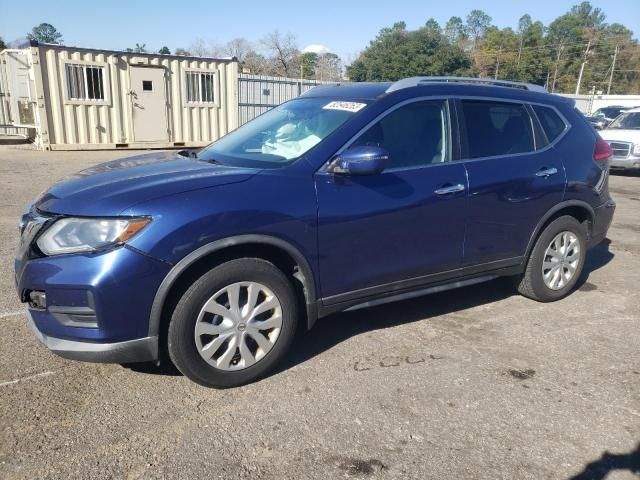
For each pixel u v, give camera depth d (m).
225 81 17.06
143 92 15.66
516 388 3.39
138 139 15.91
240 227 3.08
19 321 4.10
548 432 2.95
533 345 3.98
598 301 4.92
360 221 3.51
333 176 3.45
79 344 2.92
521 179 4.27
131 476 2.53
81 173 3.66
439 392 3.31
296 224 3.27
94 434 2.82
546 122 4.60
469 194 3.98
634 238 7.26
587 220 4.93
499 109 4.34
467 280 4.25
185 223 2.94
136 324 2.93
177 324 3.03
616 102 44.16
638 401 3.27
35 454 2.66
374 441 2.83
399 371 3.55
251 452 2.72
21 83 15.18
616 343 4.05
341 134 3.57
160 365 3.53
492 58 91.12
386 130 3.74
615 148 13.34
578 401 3.26
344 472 2.60
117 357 2.95
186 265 2.96
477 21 110.12
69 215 2.94
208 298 3.08
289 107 4.38
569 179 4.59
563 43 95.00
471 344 3.98
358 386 3.36
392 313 4.52
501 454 2.76
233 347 3.22
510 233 4.33
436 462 2.69
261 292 3.27
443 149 3.97
